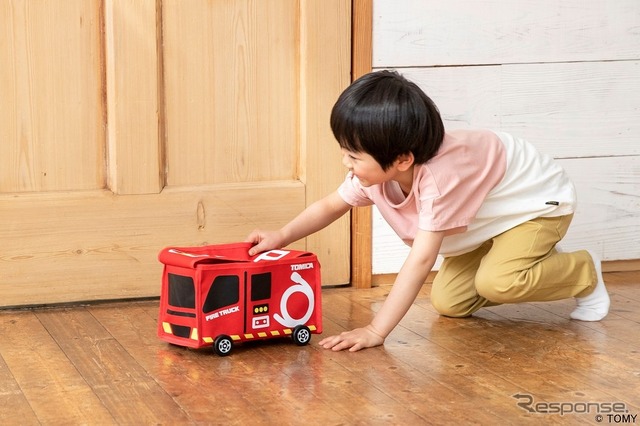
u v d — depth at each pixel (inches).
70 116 73.5
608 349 64.0
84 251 74.6
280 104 78.8
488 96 83.6
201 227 77.2
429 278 84.7
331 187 80.0
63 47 72.6
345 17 78.4
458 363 60.5
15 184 73.0
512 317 72.6
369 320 71.8
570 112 86.0
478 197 64.2
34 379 57.0
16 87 71.9
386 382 56.6
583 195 87.6
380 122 58.6
